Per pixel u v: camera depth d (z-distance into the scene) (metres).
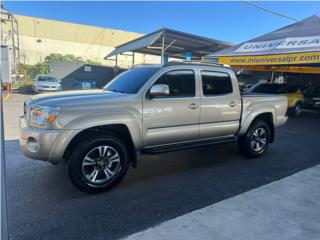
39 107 3.34
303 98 13.73
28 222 2.83
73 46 39.59
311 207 3.33
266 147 5.72
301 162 5.30
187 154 5.63
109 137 3.62
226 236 2.66
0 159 1.96
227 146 6.44
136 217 3.00
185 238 2.61
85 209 3.15
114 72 24.55
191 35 14.96
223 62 11.12
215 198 3.54
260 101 5.46
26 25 35.88
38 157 3.29
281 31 11.13
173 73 4.21
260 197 3.58
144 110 3.85
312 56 7.86
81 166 3.45
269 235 2.70
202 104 4.48
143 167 4.72
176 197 3.54
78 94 3.83
